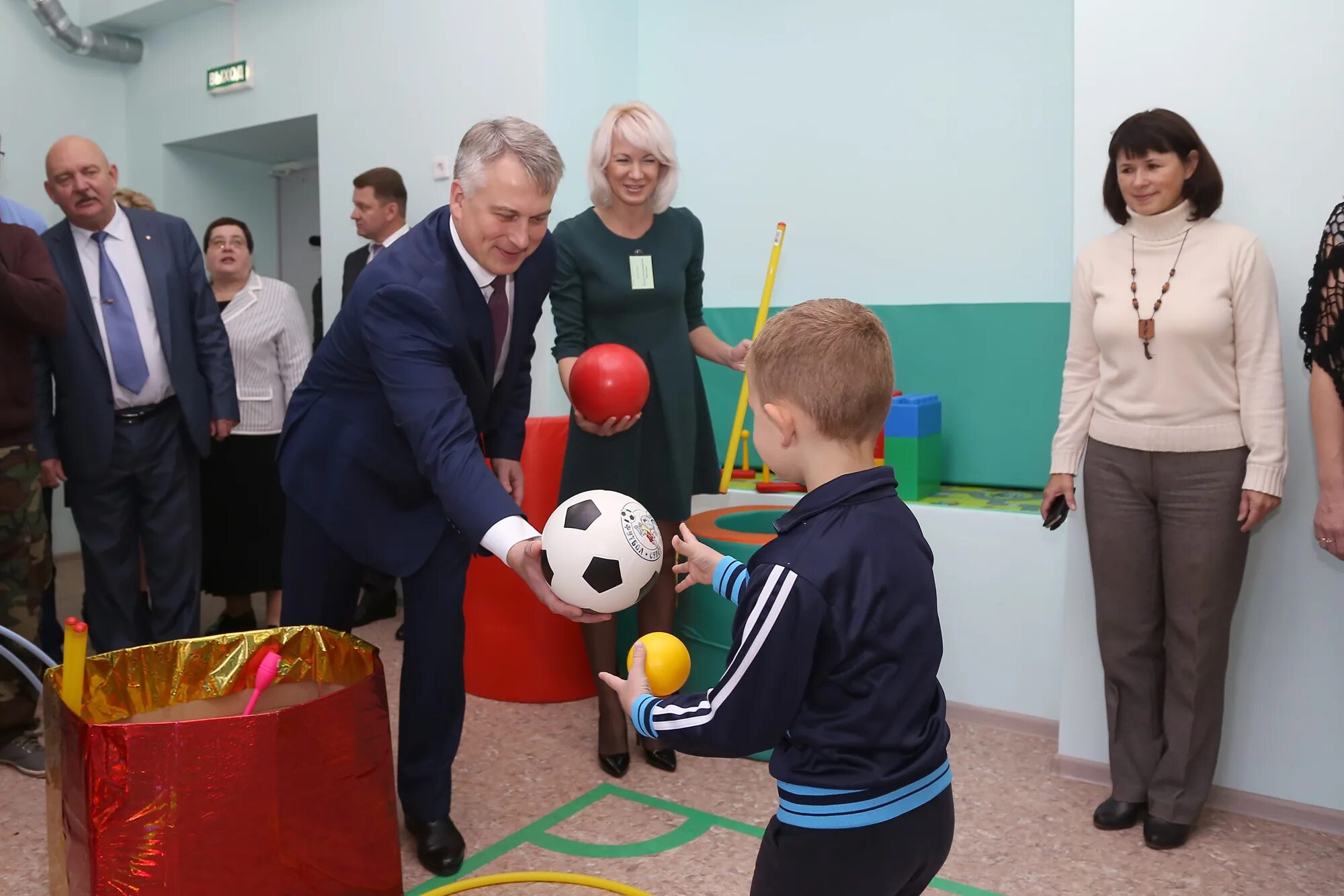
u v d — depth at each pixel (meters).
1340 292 1.90
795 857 1.12
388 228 3.58
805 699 1.13
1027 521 2.74
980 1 3.12
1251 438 2.04
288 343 3.57
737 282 3.66
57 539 4.91
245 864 1.54
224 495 3.51
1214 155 2.25
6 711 2.51
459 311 1.77
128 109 4.99
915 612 1.13
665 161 2.43
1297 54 2.14
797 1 3.45
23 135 4.64
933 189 3.25
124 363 2.93
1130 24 2.33
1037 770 2.54
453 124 3.65
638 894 1.86
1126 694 2.24
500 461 2.23
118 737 1.48
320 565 2.03
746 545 2.46
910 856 1.11
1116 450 2.21
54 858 1.68
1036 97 3.05
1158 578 2.20
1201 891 1.96
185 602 3.15
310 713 1.61
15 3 4.58
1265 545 2.26
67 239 2.89
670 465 2.51
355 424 1.88
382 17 3.83
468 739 2.74
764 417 1.25
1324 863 2.07
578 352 2.49
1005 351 3.14
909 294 3.32
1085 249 2.30
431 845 2.00
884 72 3.30
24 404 2.48
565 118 3.47
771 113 3.54
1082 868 2.05
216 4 4.42
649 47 3.79
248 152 5.07
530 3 3.40
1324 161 2.13
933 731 1.14
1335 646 2.20
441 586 1.98
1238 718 2.32
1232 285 2.05
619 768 2.49
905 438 2.97
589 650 2.53
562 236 2.48
